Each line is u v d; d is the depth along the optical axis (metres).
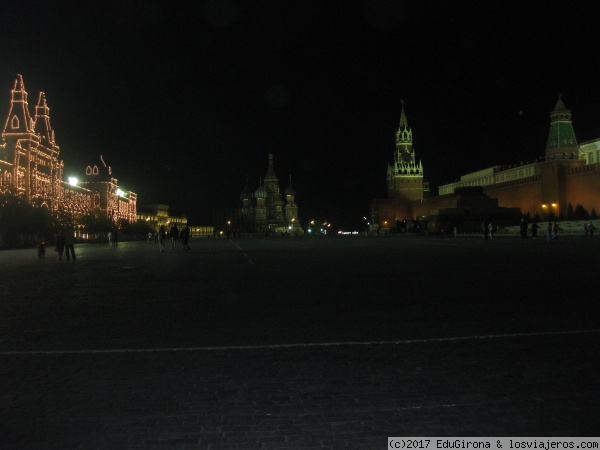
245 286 18.14
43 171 110.69
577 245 44.56
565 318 11.03
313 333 10.09
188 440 5.34
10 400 6.49
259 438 5.37
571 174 107.94
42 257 40.38
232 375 7.41
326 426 5.63
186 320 11.73
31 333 10.47
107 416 5.96
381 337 9.63
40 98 120.88
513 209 117.50
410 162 182.38
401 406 6.14
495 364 7.71
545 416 5.80
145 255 42.62
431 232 118.25
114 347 9.18
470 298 14.14
